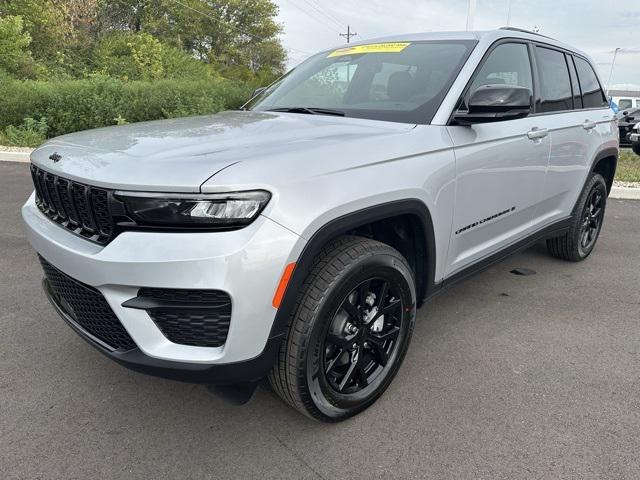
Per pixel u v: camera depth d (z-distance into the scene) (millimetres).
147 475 2041
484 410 2463
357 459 2139
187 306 1841
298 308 2027
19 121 13625
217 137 2246
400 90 2914
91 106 14016
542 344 3107
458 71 2861
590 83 4414
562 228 4109
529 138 3252
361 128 2492
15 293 3672
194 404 2498
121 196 1854
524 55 3447
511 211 3266
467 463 2115
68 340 3057
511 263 4578
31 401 2484
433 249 2588
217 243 1776
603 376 2766
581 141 3979
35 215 2465
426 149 2457
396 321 2496
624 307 3658
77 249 1992
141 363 1912
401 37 3447
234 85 21281
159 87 16625
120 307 1888
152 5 41219
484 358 2939
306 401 2131
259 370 1962
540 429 2324
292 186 1900
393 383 2682
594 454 2164
